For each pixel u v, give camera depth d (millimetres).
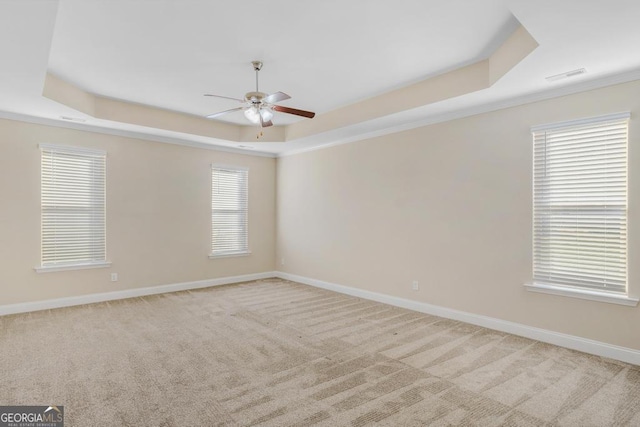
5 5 1987
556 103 3477
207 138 5676
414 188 4727
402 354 3268
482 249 4047
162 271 5684
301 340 3617
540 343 3533
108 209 5145
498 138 3902
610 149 3197
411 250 4770
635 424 2211
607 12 2111
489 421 2236
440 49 3174
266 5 2453
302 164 6523
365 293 5371
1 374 2818
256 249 6867
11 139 4391
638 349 3033
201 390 2596
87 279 4988
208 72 3652
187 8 2480
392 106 4301
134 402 2424
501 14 2592
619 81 3100
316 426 2174
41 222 4617
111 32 2814
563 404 2430
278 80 3908
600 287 3246
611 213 3191
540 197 3613
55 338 3617
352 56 3299
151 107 4918
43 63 2799
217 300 5234
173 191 5789
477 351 3336
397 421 2229
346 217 5688
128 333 3787
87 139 4945
